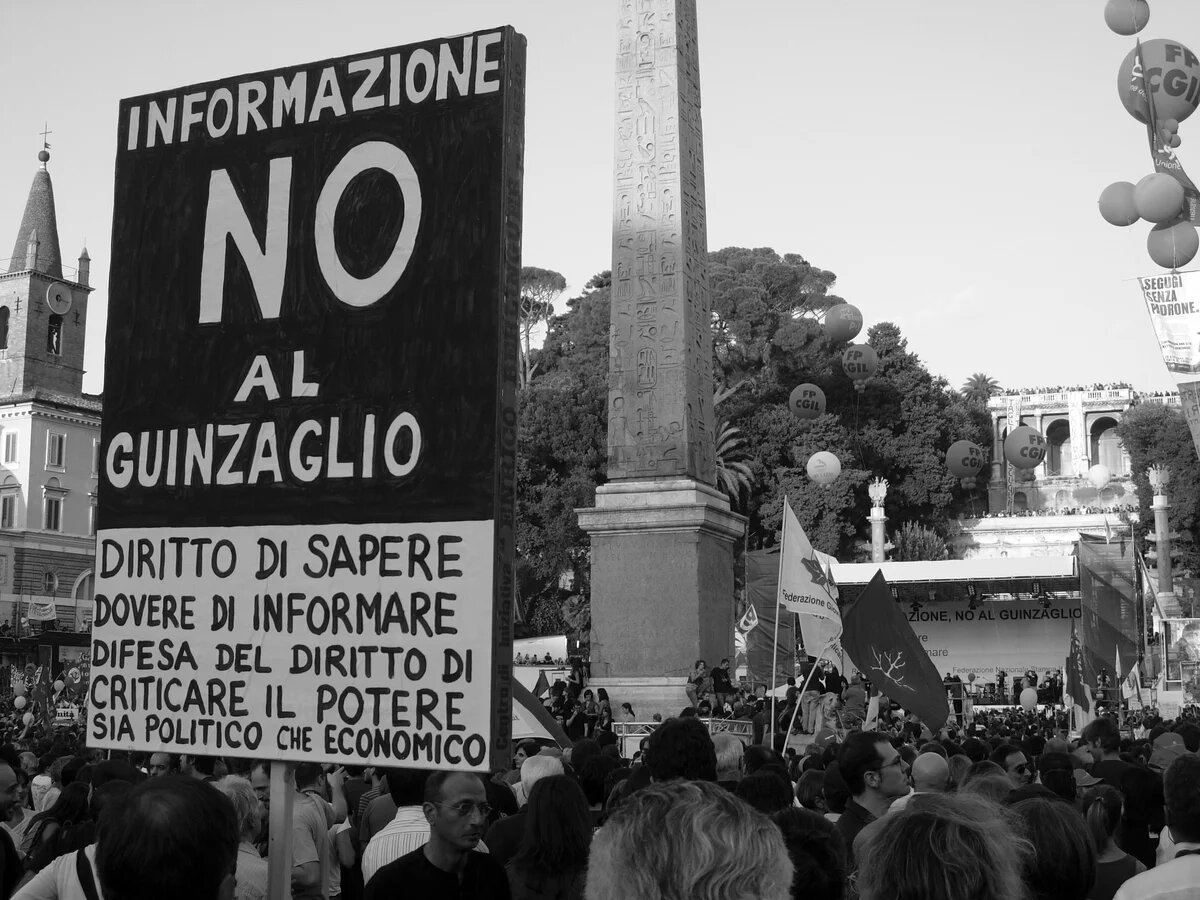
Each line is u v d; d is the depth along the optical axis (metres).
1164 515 71.69
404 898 4.81
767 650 26.52
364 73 5.01
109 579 5.16
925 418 75.88
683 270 25.91
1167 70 22.53
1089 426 118.44
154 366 5.23
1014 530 80.44
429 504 4.68
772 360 73.62
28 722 30.61
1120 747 12.92
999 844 3.34
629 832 2.88
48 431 82.88
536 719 11.98
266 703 4.82
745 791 6.46
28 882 4.90
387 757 4.61
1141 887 4.66
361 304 4.89
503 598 4.58
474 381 4.68
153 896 3.30
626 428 26.09
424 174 4.86
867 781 6.91
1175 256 23.11
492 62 4.82
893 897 3.29
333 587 4.78
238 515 4.99
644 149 26.22
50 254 89.06
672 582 25.38
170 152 5.34
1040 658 50.19
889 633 15.80
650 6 26.52
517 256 4.78
